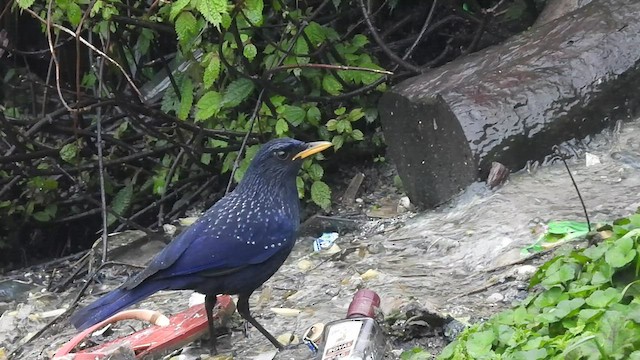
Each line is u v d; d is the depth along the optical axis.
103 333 8.25
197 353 7.67
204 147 11.54
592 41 10.00
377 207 10.90
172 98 11.69
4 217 12.36
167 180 11.98
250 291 7.45
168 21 11.13
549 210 8.84
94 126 12.59
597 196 8.94
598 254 6.81
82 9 10.93
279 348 7.50
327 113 11.43
